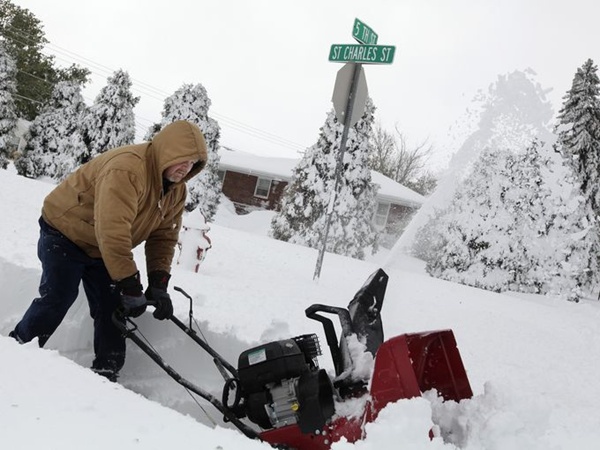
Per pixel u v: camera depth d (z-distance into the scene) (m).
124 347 4.00
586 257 9.05
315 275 8.27
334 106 8.49
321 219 21.73
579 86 13.02
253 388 3.12
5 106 33.34
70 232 3.71
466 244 12.05
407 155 47.06
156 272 3.89
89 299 4.09
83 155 27.19
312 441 2.91
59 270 3.70
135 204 3.44
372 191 23.00
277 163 39.75
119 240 3.36
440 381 3.06
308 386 2.89
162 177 3.59
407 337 2.72
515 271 11.38
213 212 27.22
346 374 3.07
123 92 27.33
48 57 47.56
